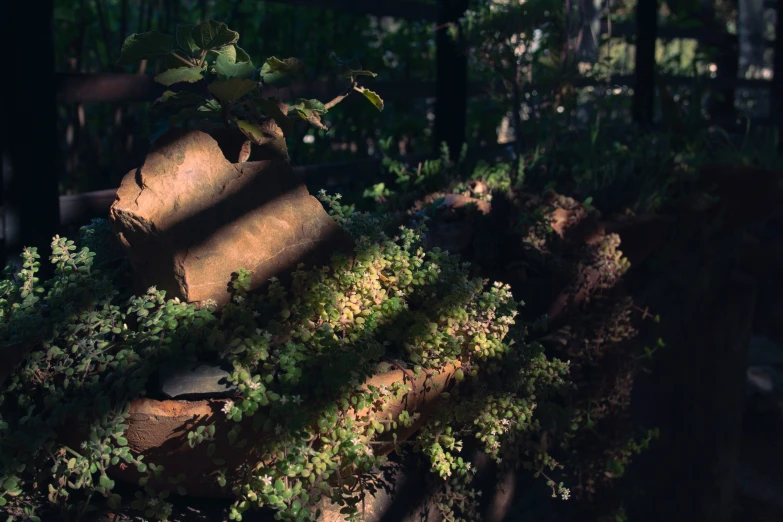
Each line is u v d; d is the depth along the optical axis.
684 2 9.02
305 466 1.73
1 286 1.95
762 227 6.90
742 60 9.55
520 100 4.27
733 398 4.62
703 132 5.43
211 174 1.88
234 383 1.68
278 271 1.91
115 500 1.67
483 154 4.91
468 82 5.04
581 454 3.12
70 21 4.48
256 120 2.09
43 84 2.87
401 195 3.49
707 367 4.54
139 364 1.72
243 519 1.84
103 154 4.71
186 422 1.65
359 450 1.77
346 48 5.27
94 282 1.89
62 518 1.74
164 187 1.82
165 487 1.77
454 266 2.24
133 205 1.80
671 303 4.11
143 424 1.66
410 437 2.22
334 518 1.92
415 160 4.64
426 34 5.60
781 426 5.53
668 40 8.64
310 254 1.95
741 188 4.49
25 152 2.85
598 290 3.08
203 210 1.85
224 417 1.66
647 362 3.87
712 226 4.40
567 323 2.99
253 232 1.88
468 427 2.17
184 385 1.67
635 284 3.76
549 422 2.63
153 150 1.85
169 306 1.78
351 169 4.39
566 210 3.27
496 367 2.13
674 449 4.27
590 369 3.11
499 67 4.12
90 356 1.74
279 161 1.97
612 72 6.49
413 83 4.82
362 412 1.83
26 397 1.73
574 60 4.25
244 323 1.77
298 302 1.87
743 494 4.99
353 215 2.28
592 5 4.40
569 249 3.04
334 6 4.35
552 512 2.99
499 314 2.17
